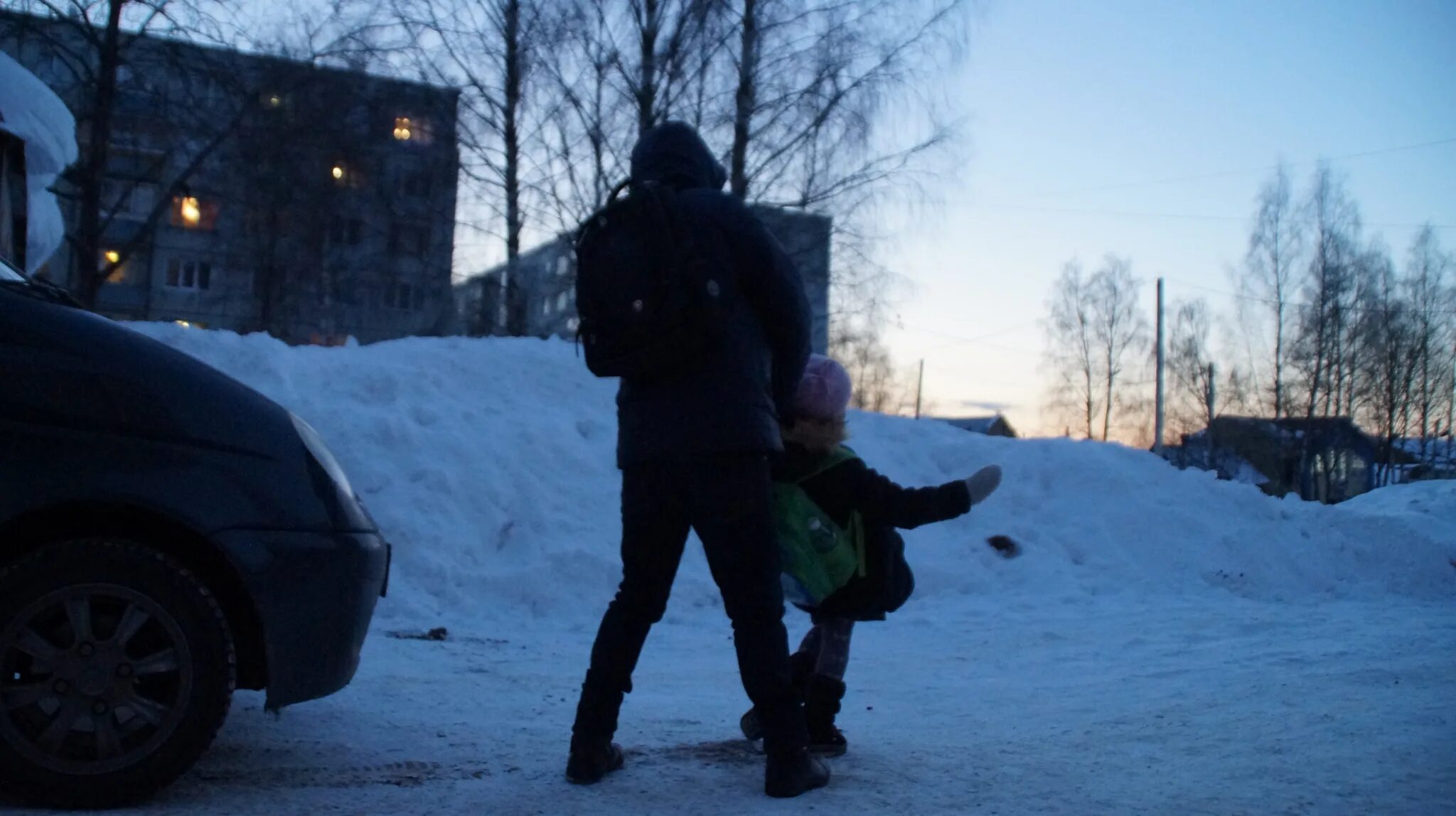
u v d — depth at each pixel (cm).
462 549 823
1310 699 467
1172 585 1006
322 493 327
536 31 1998
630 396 326
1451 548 1114
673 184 333
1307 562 1054
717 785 333
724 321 312
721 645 691
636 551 330
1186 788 333
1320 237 4531
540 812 304
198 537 312
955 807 314
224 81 2058
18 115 834
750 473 315
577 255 326
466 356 1091
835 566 357
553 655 627
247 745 375
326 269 2217
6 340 302
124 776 297
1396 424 4669
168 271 3159
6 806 296
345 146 2123
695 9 1966
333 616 321
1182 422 5203
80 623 296
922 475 1148
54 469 296
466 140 2041
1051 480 1139
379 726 413
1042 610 869
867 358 2155
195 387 317
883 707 492
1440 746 376
